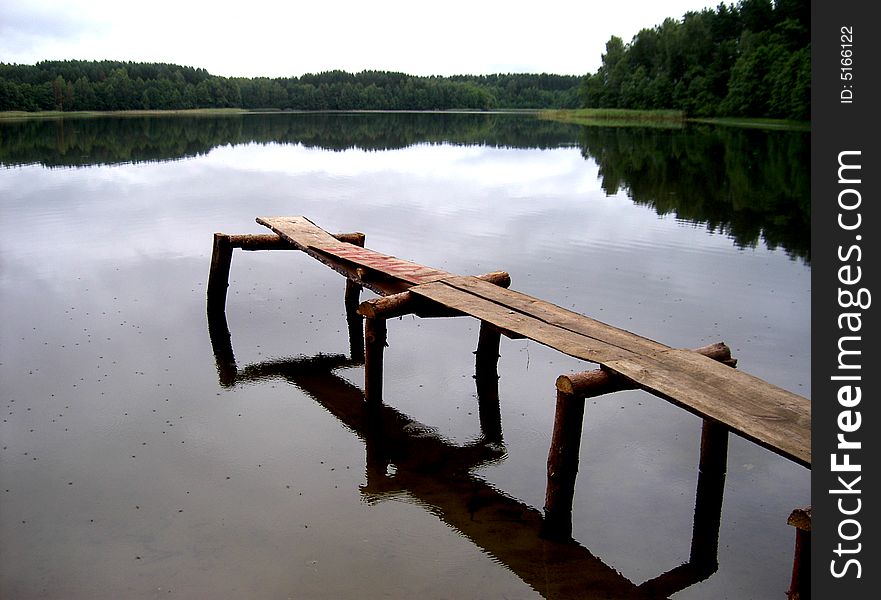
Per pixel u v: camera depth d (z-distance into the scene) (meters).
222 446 7.16
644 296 11.66
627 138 46.25
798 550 4.52
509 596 5.11
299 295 12.09
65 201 19.92
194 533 5.73
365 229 16.59
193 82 111.06
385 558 5.48
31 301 11.43
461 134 50.53
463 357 9.52
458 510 6.15
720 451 6.29
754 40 69.75
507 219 17.94
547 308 7.66
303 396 8.37
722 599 5.14
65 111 85.25
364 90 128.75
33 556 5.43
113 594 5.04
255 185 23.53
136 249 14.81
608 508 6.21
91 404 7.99
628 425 7.64
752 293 11.84
